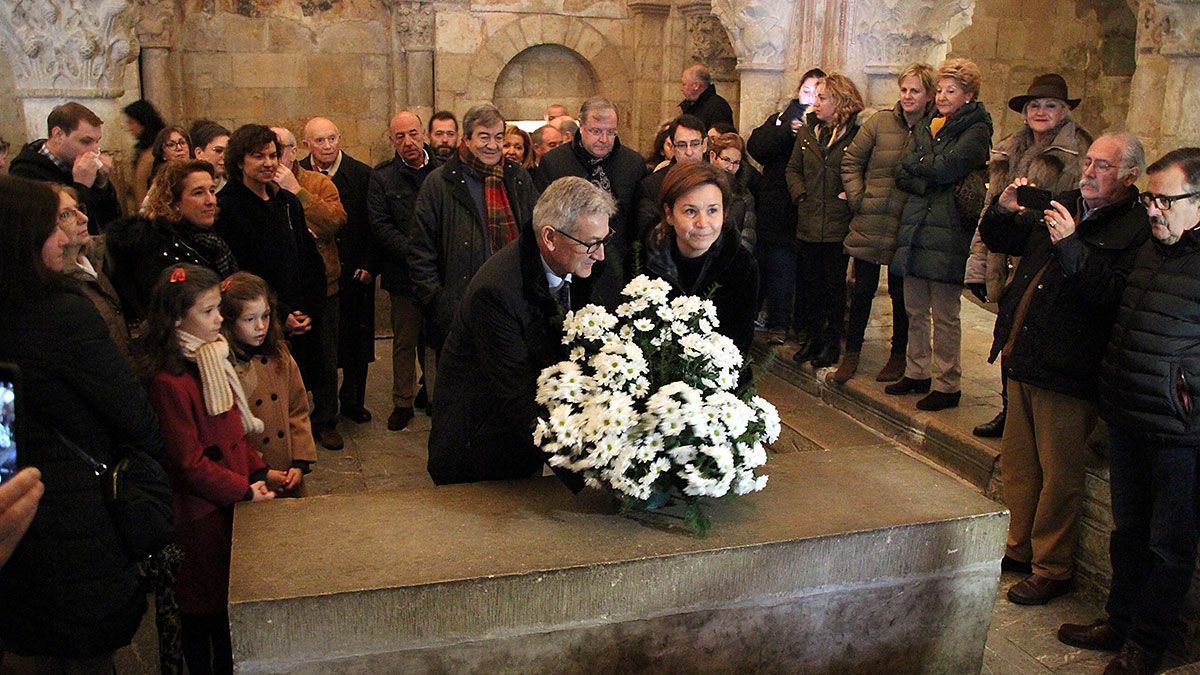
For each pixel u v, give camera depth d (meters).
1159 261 2.87
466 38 8.77
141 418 2.34
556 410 2.29
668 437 2.26
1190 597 3.15
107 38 5.29
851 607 2.43
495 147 4.15
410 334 5.13
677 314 2.42
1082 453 3.37
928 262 4.42
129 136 6.43
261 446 3.14
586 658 2.23
